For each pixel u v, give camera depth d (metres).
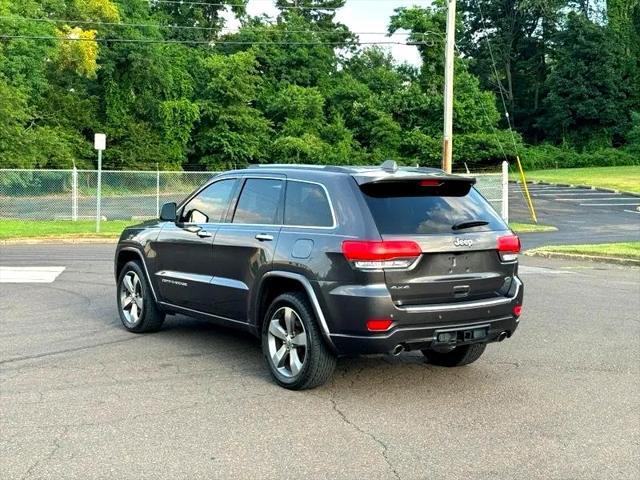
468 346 6.62
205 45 63.62
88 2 51.72
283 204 6.37
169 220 7.46
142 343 7.72
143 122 53.69
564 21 78.12
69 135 48.59
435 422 5.28
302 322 5.89
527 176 52.41
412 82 62.28
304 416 5.38
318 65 62.62
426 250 5.61
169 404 5.63
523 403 5.76
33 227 22.45
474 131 59.12
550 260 16.47
